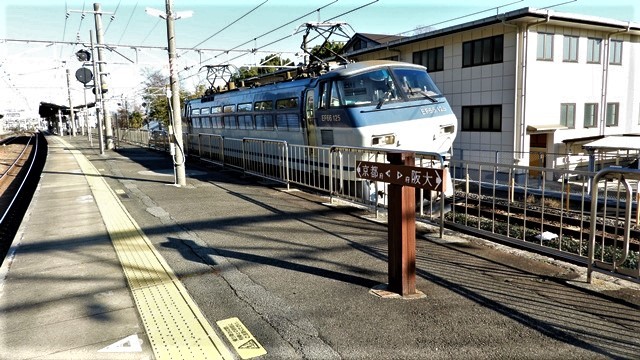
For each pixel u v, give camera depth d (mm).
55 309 4414
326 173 10797
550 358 3316
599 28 18781
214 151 17531
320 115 11047
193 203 9172
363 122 9867
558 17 16578
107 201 9680
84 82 22344
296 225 7156
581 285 4574
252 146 13391
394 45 21469
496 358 3332
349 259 5512
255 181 12156
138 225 7516
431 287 4598
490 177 18609
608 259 6145
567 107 18906
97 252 6148
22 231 7438
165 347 3637
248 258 5680
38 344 3758
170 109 11414
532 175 19656
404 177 4227
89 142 36469
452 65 19828
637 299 4230
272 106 13516
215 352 3545
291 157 11922
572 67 18797
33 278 5270
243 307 4309
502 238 6141
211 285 4871
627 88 21094
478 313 4016
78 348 3676
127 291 4805
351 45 27344
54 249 6355
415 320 3920
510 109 17688
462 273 4953
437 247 5879
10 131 94250
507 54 17578
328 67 11883
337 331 3789
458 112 19844
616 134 20938
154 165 16812
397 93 10539
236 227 7160
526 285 4598
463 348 3473
